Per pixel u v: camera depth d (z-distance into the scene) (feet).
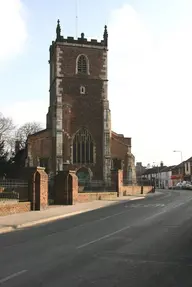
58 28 195.11
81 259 33.73
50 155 185.06
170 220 65.67
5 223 61.72
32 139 183.73
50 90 209.36
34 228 58.18
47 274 28.35
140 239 45.03
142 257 34.47
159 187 398.21
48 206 96.63
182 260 33.14
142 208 94.22
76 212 85.10
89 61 197.16
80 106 192.54
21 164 207.41
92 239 45.52
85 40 197.47
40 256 35.24
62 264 31.73
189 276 27.68
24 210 82.07
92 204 110.22
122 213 81.56
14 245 41.83
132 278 27.09
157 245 40.83
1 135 275.39
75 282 26.04
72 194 106.32
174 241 43.37
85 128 191.42
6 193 85.15
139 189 197.26
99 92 196.13
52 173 161.79
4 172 201.05
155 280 26.55
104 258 34.12
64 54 194.49
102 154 191.72
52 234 50.65
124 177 193.88
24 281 26.43
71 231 53.42
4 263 32.32
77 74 194.49
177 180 377.91
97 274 28.30
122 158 195.21
